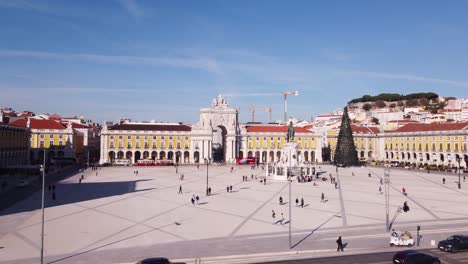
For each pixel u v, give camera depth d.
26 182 55.12
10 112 126.94
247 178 68.56
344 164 97.75
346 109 99.62
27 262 22.11
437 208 39.47
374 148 125.12
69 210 37.41
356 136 123.25
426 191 52.41
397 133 114.44
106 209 38.09
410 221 33.38
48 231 29.34
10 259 22.66
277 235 28.64
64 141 102.12
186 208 38.94
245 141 116.88
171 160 104.94
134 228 30.55
